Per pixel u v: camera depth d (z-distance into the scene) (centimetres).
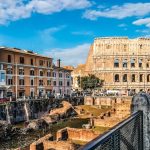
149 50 14038
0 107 6100
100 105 10475
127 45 14025
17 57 8931
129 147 890
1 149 4106
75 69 18812
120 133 739
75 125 6588
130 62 13962
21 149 4041
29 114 7194
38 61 10081
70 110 8375
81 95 11562
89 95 11631
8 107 6359
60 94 10744
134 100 1254
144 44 14025
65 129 4609
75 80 18275
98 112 9112
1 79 8156
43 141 3666
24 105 7056
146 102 1227
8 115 6306
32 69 9719
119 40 14050
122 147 773
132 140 951
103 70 13975
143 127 1226
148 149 1216
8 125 5275
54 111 8056
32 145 3481
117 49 14025
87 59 16162
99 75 14025
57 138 4394
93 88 13100
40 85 10194
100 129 5512
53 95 9731
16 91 8825
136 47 14000
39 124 6012
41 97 8650
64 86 12069
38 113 7712
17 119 6675
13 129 5234
